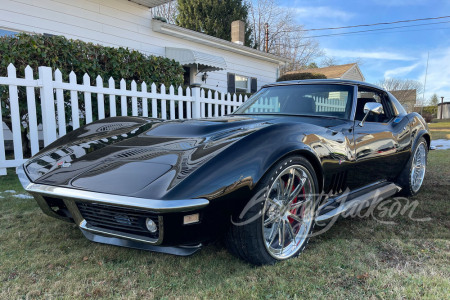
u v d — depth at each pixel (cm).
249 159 171
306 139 203
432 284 168
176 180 154
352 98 274
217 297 158
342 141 235
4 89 393
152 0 844
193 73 1087
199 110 583
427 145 382
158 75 590
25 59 436
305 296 159
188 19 2241
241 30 1471
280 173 185
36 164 203
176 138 206
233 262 194
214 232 168
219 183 157
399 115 340
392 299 156
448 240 228
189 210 148
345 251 210
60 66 469
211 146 178
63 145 231
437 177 450
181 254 167
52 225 250
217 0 2186
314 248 215
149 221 159
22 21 664
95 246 215
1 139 387
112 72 529
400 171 336
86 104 435
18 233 233
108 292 162
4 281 170
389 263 193
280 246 197
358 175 262
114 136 232
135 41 879
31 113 393
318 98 286
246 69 1317
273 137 188
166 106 563
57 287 166
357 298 157
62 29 725
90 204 169
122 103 472
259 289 164
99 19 791
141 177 161
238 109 326
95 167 180
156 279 175
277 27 3531
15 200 310
